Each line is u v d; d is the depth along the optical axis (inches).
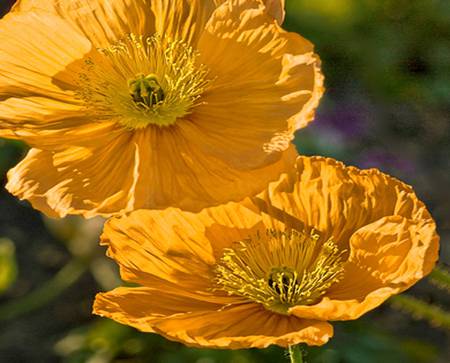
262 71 16.9
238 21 17.1
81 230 29.4
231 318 17.5
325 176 17.7
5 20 17.1
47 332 31.2
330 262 17.8
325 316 16.9
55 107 17.3
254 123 16.7
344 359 26.6
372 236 17.3
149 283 17.7
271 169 16.5
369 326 27.6
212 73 17.2
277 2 17.1
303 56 16.7
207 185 16.6
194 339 16.7
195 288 17.8
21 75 17.3
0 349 30.7
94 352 28.6
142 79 17.3
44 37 17.2
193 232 17.8
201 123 17.1
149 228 17.7
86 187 16.8
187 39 17.5
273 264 17.9
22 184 16.8
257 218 17.9
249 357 26.3
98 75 17.4
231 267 17.8
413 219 17.2
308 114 16.4
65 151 17.0
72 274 30.6
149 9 17.5
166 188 16.7
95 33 17.5
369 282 17.3
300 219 18.0
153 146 17.1
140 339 28.3
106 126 17.3
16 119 17.1
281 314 17.6
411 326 30.9
